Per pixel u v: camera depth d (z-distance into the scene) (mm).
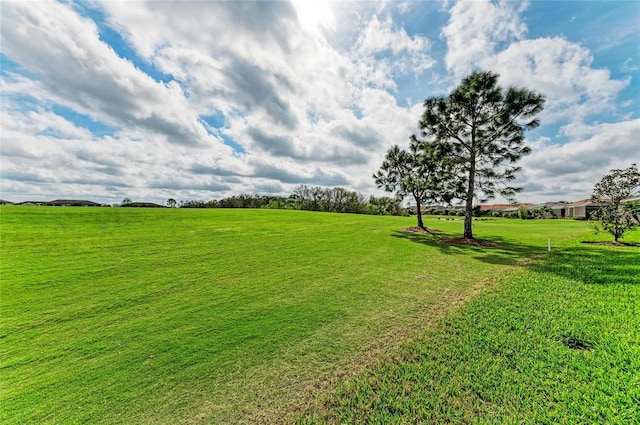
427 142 21172
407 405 2768
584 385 2916
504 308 5168
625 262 8773
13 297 6141
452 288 6801
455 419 2559
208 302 5941
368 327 4699
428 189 20422
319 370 3498
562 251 11531
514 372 3191
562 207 61344
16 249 10578
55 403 3031
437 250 12445
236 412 2820
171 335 4520
